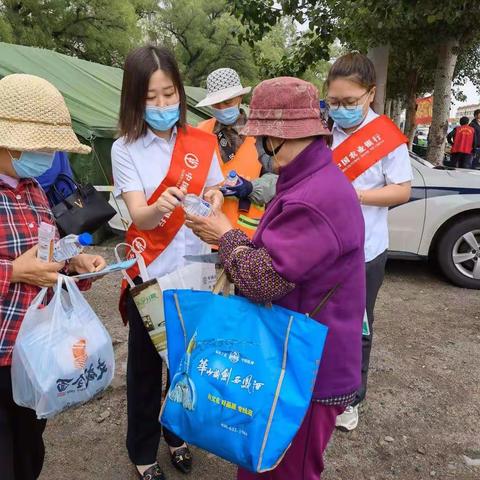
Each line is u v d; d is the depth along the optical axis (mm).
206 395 1417
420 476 2465
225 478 2436
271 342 1418
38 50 7996
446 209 4762
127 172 2094
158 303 2023
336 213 1372
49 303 1539
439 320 4219
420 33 8156
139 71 1970
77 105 6566
